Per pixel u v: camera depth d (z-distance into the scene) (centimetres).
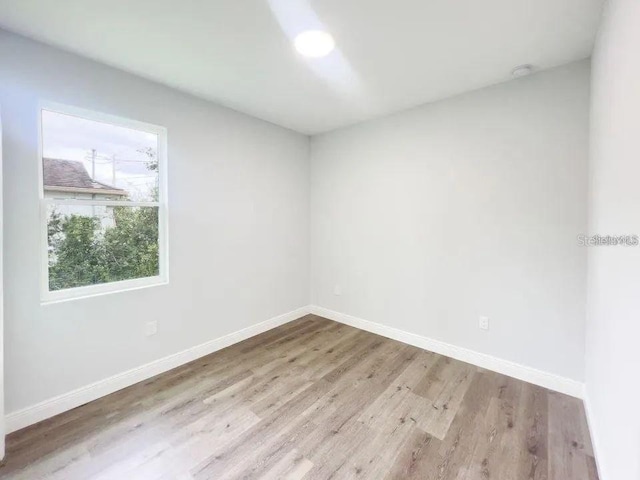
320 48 195
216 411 204
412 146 297
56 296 202
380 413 203
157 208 254
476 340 265
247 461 163
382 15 163
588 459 165
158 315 251
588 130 207
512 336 246
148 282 250
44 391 194
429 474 155
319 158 381
